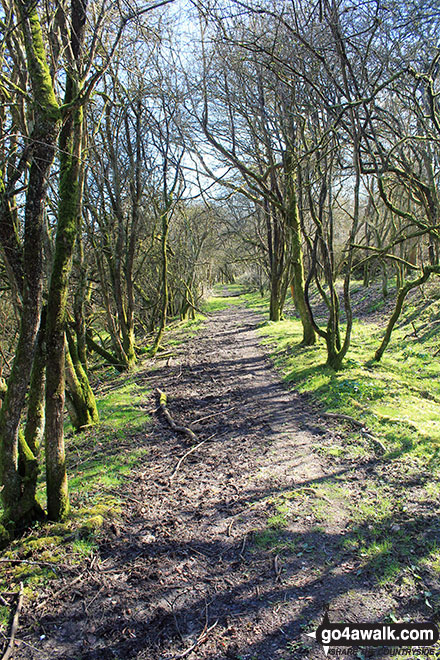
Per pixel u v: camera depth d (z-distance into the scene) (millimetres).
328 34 7887
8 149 5609
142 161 13570
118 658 3094
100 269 13016
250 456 6387
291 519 4594
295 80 9164
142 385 11367
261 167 15289
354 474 5391
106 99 10086
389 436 6180
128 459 6645
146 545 4422
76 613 3531
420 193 10141
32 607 3607
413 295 17250
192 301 26047
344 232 29891
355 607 3348
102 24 4836
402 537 4066
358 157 8406
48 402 4562
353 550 3998
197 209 25641
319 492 5059
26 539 4410
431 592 3383
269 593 3611
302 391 9203
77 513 4898
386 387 8281
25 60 5559
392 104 10836
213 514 4910
